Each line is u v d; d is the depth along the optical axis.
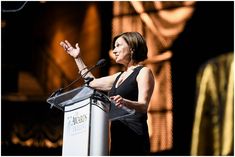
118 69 14.27
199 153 12.02
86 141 3.50
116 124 3.89
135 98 3.87
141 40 4.08
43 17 16.61
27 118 14.85
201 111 12.19
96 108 3.56
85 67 4.50
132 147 3.78
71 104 3.78
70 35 16.03
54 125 14.66
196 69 12.86
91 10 15.41
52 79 16.06
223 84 11.95
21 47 16.78
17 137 14.55
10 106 15.05
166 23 13.61
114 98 3.45
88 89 3.59
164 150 12.65
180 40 13.30
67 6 16.19
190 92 12.84
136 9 14.20
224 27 12.77
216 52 12.55
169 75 13.18
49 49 16.44
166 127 12.81
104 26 14.94
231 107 11.59
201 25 13.10
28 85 16.16
